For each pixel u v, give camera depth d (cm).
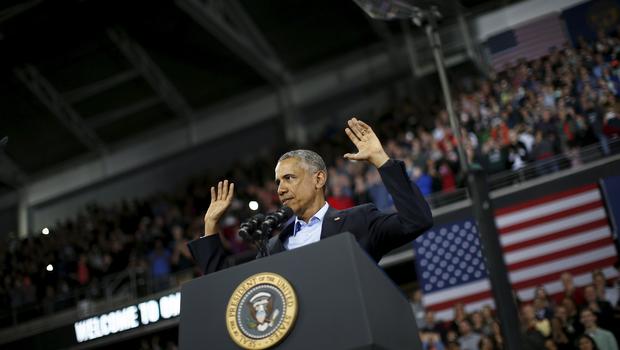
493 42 1697
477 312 1116
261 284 242
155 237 1656
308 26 2059
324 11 2008
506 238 1173
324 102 2184
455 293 1156
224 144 2270
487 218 841
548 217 1155
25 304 1677
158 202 1988
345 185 1484
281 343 231
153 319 1369
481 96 1522
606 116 1214
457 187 1279
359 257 240
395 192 290
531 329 1034
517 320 800
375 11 957
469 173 864
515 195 1226
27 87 2116
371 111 2089
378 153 294
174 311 1350
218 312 245
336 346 224
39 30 1594
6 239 2261
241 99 2277
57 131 2306
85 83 2156
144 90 2202
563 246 1128
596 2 1575
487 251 830
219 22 1894
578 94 1348
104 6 1559
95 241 1850
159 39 1984
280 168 332
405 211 287
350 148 1747
